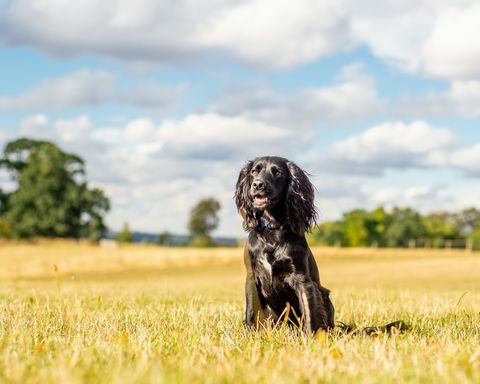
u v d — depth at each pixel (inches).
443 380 122.3
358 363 143.5
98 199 3206.2
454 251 2241.6
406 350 163.6
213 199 4345.5
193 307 277.3
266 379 122.6
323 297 242.4
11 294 385.7
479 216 4397.1
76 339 176.4
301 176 247.0
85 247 2228.1
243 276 1250.6
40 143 3454.7
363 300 347.6
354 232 3924.7
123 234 3351.4
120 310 266.7
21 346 164.6
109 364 135.8
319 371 131.0
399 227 3905.0
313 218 248.8
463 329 223.0
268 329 200.4
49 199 3078.2
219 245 3725.4
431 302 337.1
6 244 2333.9
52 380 116.8
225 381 122.3
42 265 1422.2
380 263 1706.4
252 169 248.8
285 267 230.7
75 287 522.9
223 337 189.6
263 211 237.1
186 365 135.1
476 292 579.2
